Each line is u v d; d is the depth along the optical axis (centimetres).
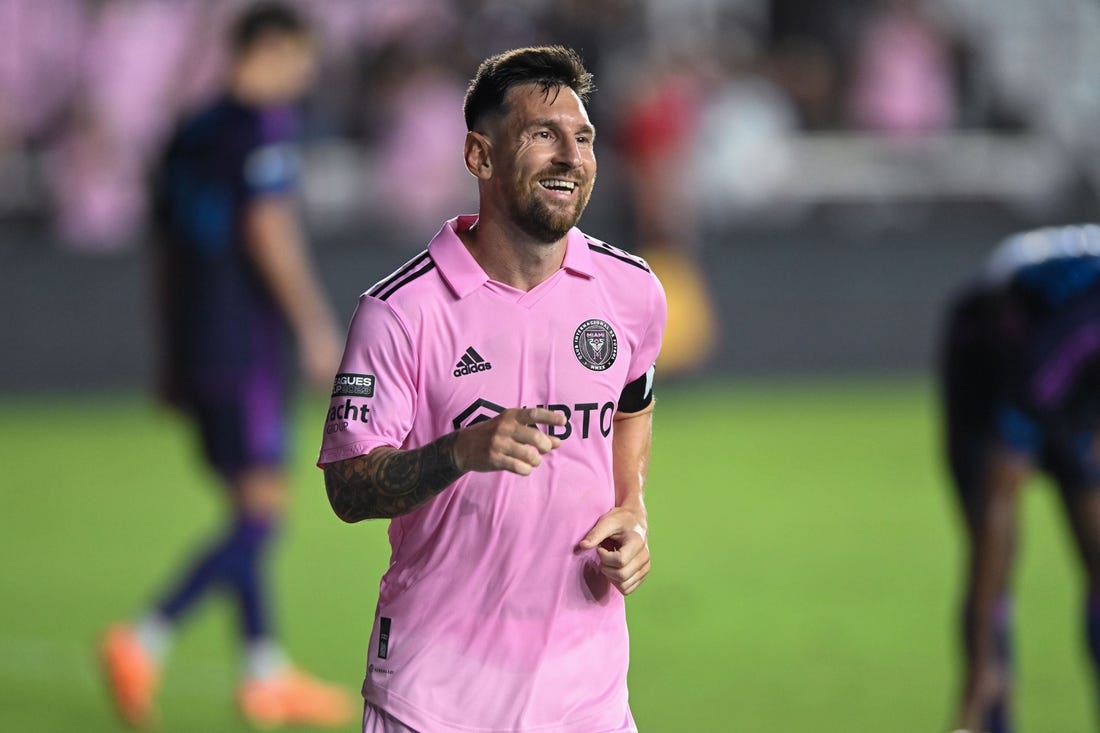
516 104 956
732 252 4272
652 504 3014
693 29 4731
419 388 980
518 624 994
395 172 4219
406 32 4325
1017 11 5075
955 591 2405
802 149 4594
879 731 1761
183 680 1997
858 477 3234
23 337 4062
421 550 996
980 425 1346
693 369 4209
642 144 3991
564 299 991
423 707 988
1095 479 1340
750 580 2462
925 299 4372
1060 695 1886
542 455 981
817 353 4344
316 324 1838
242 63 1814
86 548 2702
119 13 4256
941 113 4750
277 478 1850
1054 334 1302
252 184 1794
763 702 1869
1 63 4328
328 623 2252
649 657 2062
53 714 1858
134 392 4097
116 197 4188
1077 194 4734
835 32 4750
